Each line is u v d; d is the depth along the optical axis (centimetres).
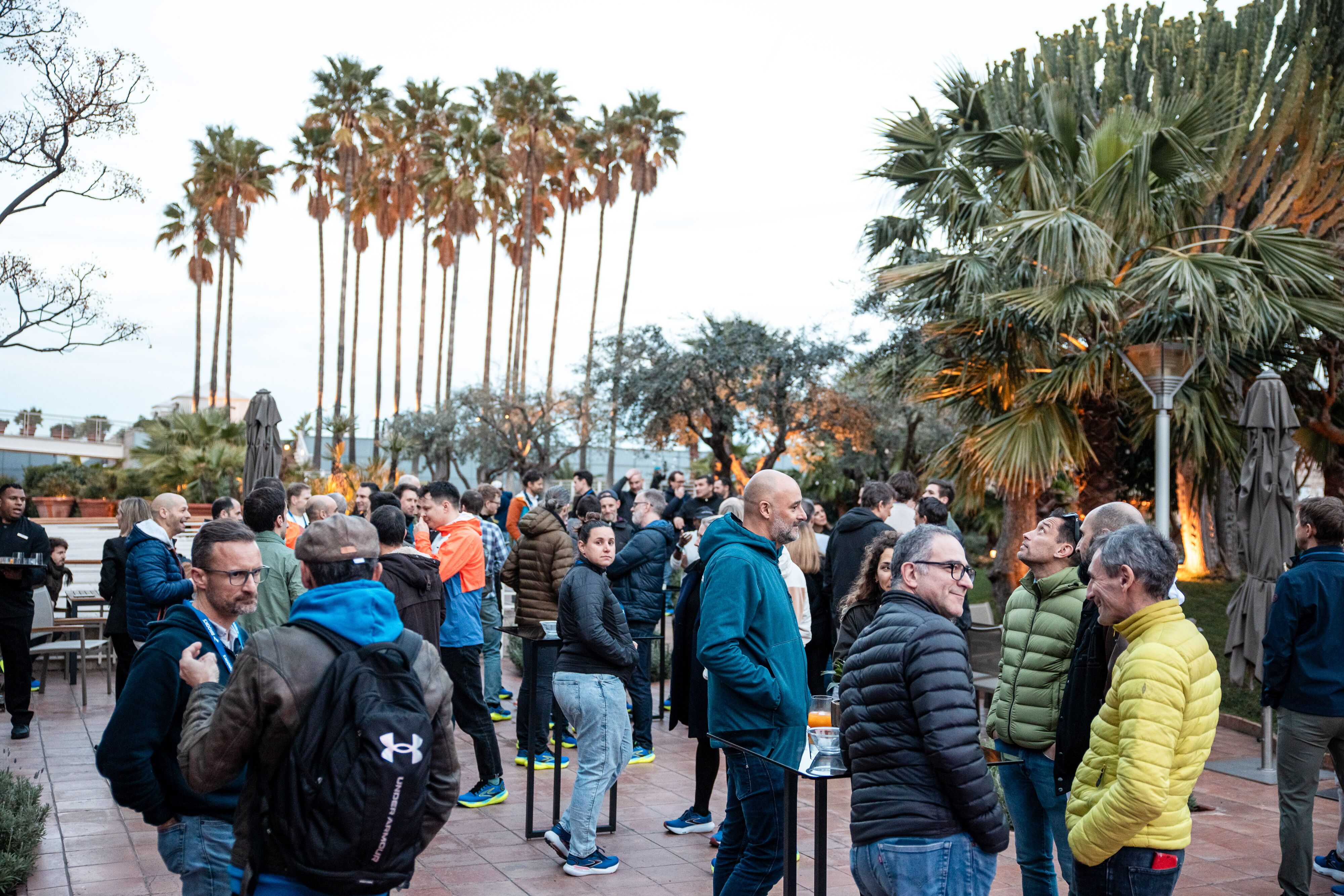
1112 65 1371
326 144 4569
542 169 4172
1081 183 1062
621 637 482
